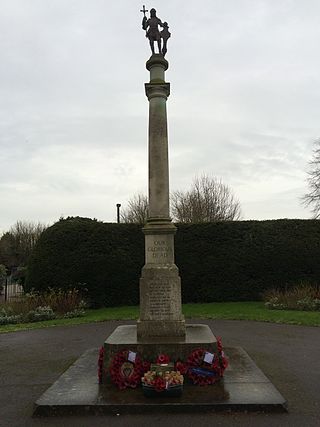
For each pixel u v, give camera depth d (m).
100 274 17.33
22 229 53.72
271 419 4.77
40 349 9.28
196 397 5.23
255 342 9.57
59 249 17.17
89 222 17.91
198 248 18.25
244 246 18.17
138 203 39.66
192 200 36.94
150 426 4.60
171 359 6.05
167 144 7.59
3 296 24.62
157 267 7.04
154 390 5.21
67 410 5.04
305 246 17.86
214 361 5.90
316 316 13.24
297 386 6.09
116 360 5.82
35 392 6.06
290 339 9.91
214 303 17.55
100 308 17.16
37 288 16.95
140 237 18.16
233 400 5.11
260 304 16.73
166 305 6.94
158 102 7.62
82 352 8.85
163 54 8.04
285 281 17.77
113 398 5.27
